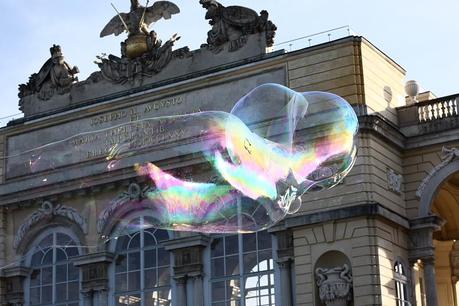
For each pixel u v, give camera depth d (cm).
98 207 5712
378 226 4850
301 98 4562
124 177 5597
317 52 5200
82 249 5703
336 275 4806
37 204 5966
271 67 5319
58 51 6219
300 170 4409
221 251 5262
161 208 5406
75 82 6119
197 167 5325
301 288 4884
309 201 4981
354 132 4384
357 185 4888
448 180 5531
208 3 5644
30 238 5950
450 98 5259
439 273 6009
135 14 5975
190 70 5641
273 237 5103
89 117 5912
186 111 5525
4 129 6259
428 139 5256
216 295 5216
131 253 5562
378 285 4725
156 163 5472
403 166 5306
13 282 5934
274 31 5431
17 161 6141
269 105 5047
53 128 6056
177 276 5306
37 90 6259
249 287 5116
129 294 5503
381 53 5359
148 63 5816
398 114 5394
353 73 5084
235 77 5416
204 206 4878
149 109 5678
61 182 5838
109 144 5747
